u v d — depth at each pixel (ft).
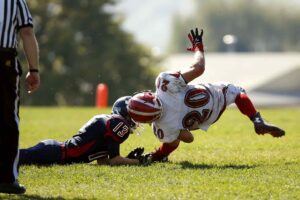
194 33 98.73
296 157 105.70
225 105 99.19
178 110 95.50
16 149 77.92
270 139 130.93
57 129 160.56
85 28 639.35
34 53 80.02
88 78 617.62
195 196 78.02
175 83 95.09
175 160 104.12
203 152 112.78
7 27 77.00
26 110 242.58
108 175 90.27
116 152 98.12
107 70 620.90
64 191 81.61
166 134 96.58
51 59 629.51
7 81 76.95
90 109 247.70
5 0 77.10
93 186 84.12
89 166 97.04
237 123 168.25
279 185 83.15
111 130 97.91
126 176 89.25
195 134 141.90
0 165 77.71
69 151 98.89
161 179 87.15
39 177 89.86
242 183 84.28
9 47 77.10
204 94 96.84
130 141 127.34
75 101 624.18
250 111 99.71
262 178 87.10
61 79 609.42
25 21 79.36
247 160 103.55
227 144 123.44
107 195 79.20
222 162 101.96
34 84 80.74
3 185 77.56
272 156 107.14
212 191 80.33
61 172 92.58
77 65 616.39
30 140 136.98
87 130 99.45
